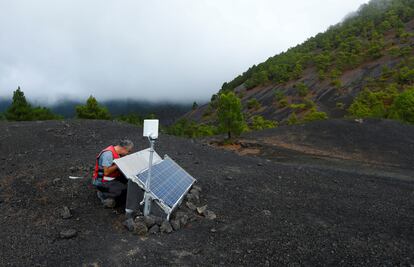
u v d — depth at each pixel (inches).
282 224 237.5
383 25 5132.9
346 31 5718.5
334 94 3494.1
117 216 227.9
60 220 218.2
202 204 266.8
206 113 5000.0
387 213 290.0
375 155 782.5
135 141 589.6
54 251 178.4
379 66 3725.4
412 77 2738.7
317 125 1124.5
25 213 230.4
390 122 1076.5
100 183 240.4
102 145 539.5
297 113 3329.2
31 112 1206.9
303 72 4768.7
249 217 247.0
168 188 246.2
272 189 333.7
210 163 454.0
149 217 212.4
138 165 239.5
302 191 339.9
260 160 559.2
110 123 766.5
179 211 240.2
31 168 355.9
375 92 2588.6
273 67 5403.5
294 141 992.9
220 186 320.8
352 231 236.1
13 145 515.5
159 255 180.2
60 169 334.0
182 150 552.4
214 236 210.4
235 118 1007.6
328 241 214.2
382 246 214.1
